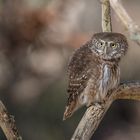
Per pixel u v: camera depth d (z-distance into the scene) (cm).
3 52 1625
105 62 962
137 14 1906
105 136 2022
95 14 1750
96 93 949
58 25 1532
